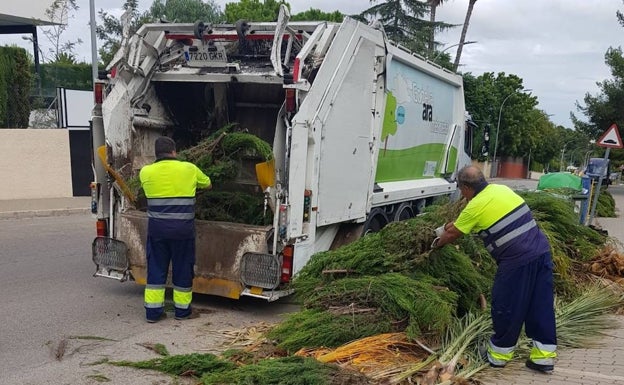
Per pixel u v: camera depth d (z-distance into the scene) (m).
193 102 7.48
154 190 5.73
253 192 6.50
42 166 15.83
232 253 6.04
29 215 13.24
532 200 7.95
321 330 4.70
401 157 8.58
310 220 6.03
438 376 4.15
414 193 9.12
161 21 6.92
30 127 18.09
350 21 6.44
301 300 5.46
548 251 4.56
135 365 4.62
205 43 6.52
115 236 6.79
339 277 5.41
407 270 5.29
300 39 6.29
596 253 7.83
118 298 6.68
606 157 12.94
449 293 5.05
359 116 6.86
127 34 6.52
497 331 4.57
